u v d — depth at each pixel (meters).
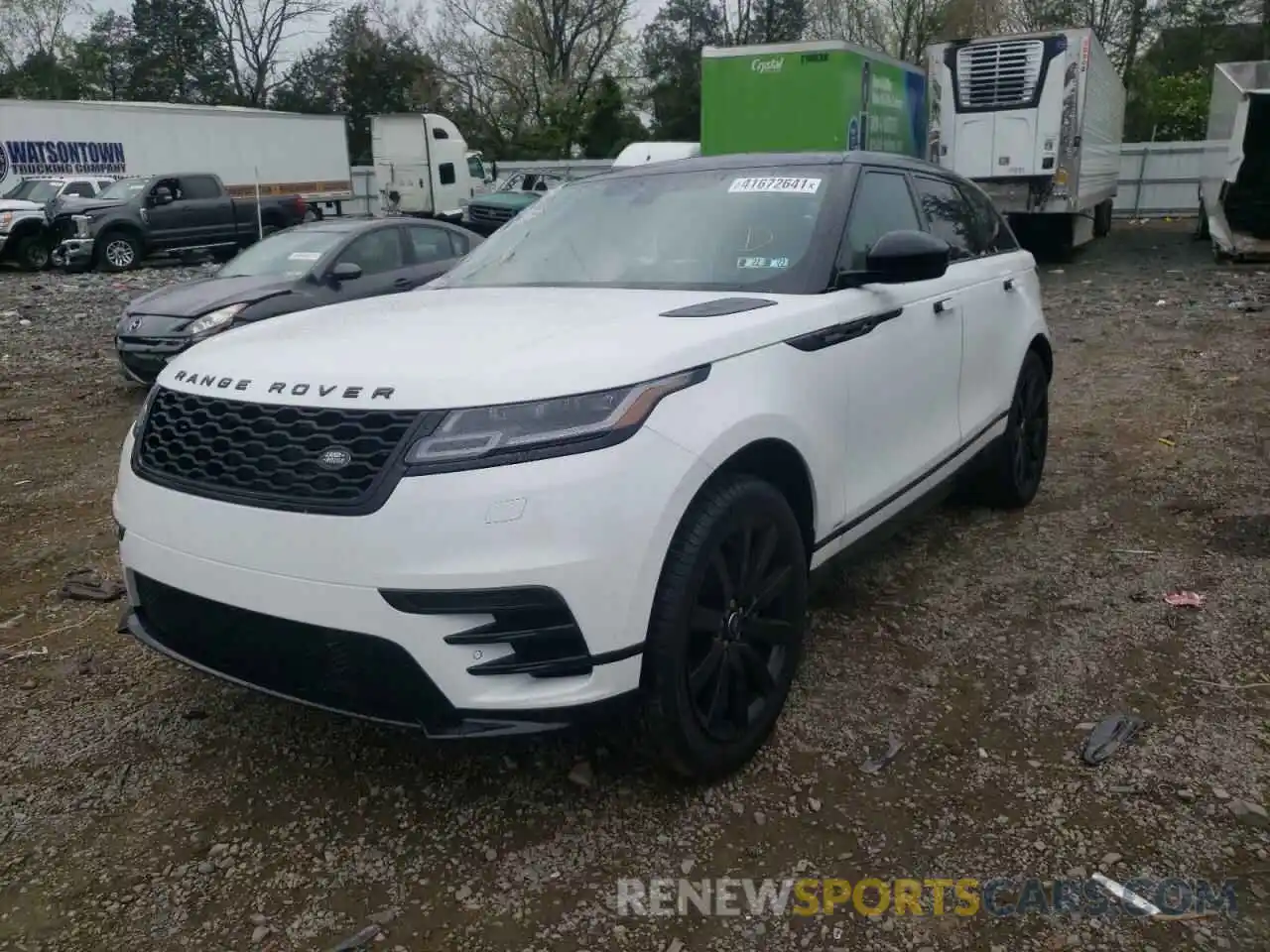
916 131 17.88
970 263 4.60
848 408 3.36
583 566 2.42
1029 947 2.34
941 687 3.49
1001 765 3.04
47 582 4.59
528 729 2.48
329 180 28.19
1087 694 3.41
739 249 3.62
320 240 9.24
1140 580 4.30
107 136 24.36
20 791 3.01
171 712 3.44
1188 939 2.35
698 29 56.47
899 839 2.72
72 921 2.49
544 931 2.43
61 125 23.80
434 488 2.38
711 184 3.98
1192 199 27.16
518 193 25.08
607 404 2.51
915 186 4.33
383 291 9.16
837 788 2.94
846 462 3.38
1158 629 3.85
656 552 2.54
